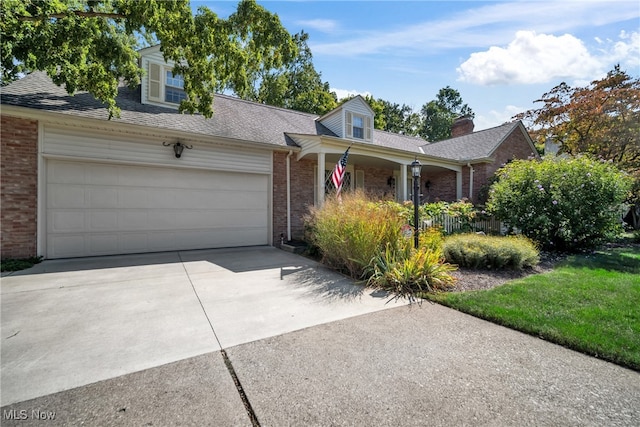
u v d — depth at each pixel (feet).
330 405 6.26
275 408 6.16
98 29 18.90
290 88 84.48
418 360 8.11
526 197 26.53
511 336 9.63
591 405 6.27
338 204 19.93
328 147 28.58
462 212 29.73
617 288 14.10
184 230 25.98
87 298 13.15
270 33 20.70
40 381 7.01
